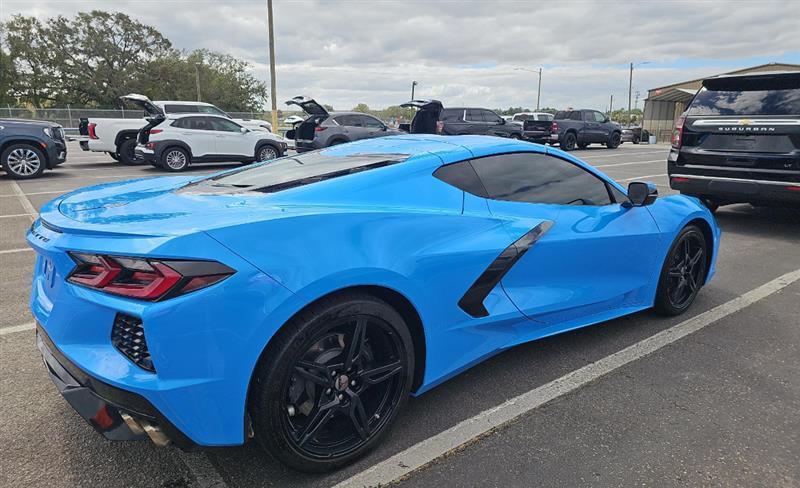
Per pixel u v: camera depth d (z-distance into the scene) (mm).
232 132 14969
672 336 3543
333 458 2152
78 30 59469
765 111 6152
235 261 1837
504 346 2805
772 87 6184
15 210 8188
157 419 1799
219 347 1807
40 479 2135
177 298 1755
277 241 1945
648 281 3605
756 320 3826
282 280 1891
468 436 2430
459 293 2486
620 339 3494
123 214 2092
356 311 2084
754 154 6215
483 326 2648
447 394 2803
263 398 1918
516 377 2988
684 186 6910
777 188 6086
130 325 1814
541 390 2842
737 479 2141
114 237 1858
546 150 3156
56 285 2008
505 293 2736
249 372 1865
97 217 2061
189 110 17641
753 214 7973
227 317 1806
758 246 6012
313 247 2004
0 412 2611
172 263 1763
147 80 62344
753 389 2857
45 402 2709
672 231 3652
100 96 60500
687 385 2898
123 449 2336
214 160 14758
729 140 6457
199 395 1810
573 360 3195
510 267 2703
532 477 2152
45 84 58969
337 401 2133
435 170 2637
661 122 43375
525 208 2877
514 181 2924
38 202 8891
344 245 2080
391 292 2240
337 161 2805
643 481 2129
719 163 6551
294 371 1981
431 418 2576
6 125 11719
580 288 3135
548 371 3057
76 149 23375
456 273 2453
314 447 2117
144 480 2135
